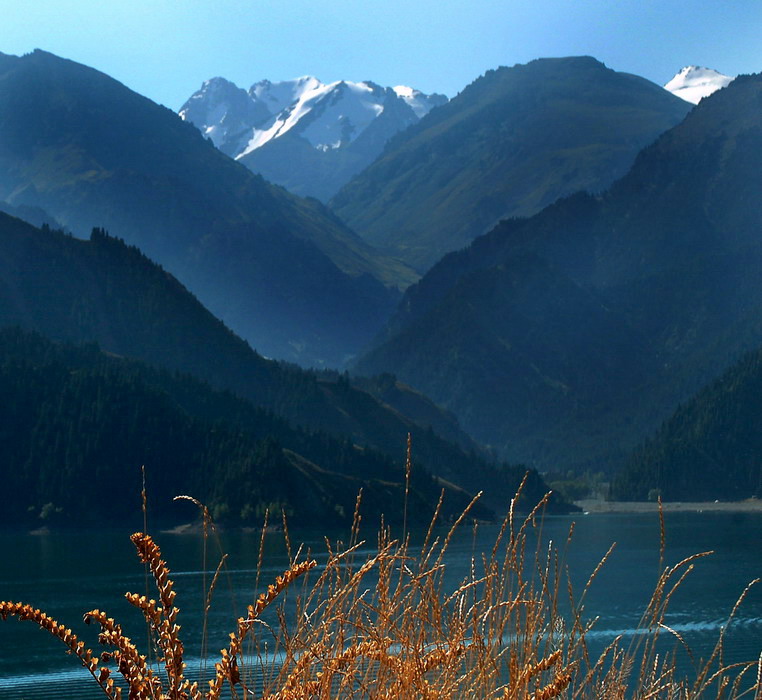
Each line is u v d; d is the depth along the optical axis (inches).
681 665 1017.5
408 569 159.8
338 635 147.0
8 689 2391.7
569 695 182.4
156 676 124.7
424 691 143.3
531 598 167.8
